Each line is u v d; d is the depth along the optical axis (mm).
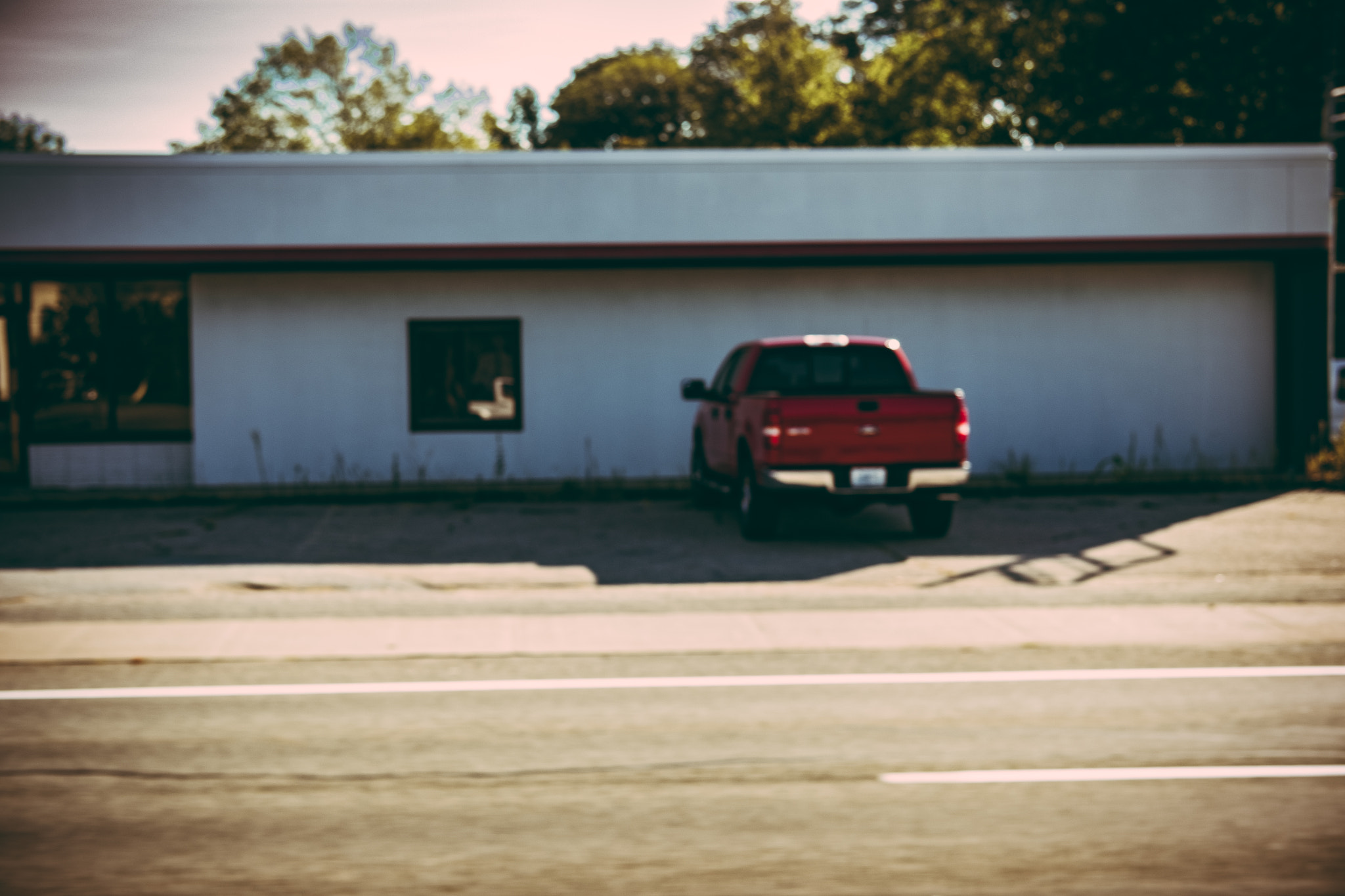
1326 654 8508
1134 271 19266
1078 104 36656
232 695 7539
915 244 18062
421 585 11383
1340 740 6363
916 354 19156
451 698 7445
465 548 13336
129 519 15562
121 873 4676
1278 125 32062
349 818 5301
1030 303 19219
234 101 67938
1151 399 19359
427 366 18766
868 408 12570
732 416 14102
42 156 17375
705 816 5301
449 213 17750
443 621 9859
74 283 18516
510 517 15602
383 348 18656
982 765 5996
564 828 5156
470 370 18812
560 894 4457
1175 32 32625
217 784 5781
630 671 8156
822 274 19000
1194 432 19406
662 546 13383
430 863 4773
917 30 59562
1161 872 4629
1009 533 14156
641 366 18922
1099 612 10055
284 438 18578
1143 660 8375
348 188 17672
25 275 18188
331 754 6258
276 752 6309
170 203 17516
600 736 6574
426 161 17719
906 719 6871
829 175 17969
